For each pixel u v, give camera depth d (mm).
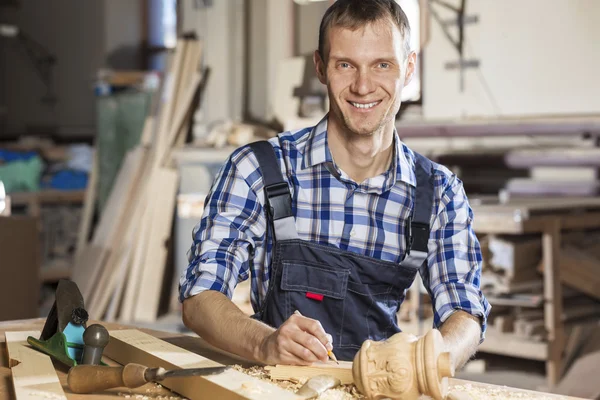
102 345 1718
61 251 7641
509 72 5871
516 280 4609
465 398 1485
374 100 1889
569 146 5652
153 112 6816
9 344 1946
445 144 6137
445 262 2037
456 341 1779
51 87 11711
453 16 6082
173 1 10867
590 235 5137
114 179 7352
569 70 5613
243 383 1471
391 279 2023
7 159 7824
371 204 2045
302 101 6449
